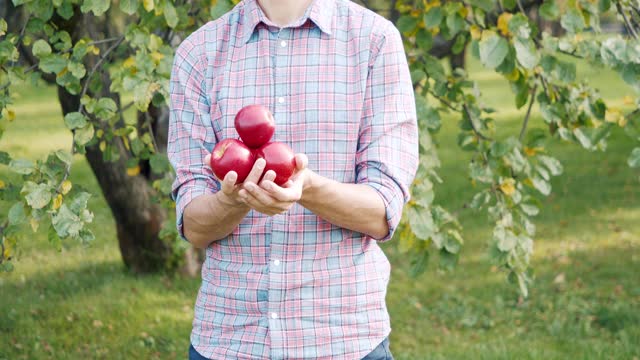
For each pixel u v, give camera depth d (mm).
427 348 5113
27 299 5836
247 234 1823
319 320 1811
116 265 6535
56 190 3016
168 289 6047
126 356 4953
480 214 8234
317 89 1811
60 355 4926
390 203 1759
